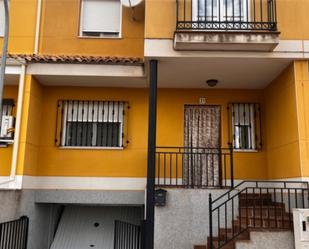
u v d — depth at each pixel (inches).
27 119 292.8
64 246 322.7
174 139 327.6
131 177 320.5
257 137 326.6
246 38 249.0
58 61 299.0
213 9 284.4
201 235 269.4
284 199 268.5
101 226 336.8
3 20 337.7
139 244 259.8
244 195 302.2
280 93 291.3
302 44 261.4
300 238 217.3
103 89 336.8
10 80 315.6
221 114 331.9
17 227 262.8
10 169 305.9
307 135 252.4
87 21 345.7
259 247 227.5
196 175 325.1
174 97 335.9
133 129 329.4
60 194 315.9
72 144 330.0
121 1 323.0
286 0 269.0
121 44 336.2
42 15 339.3
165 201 271.9
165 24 266.2
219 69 285.4
